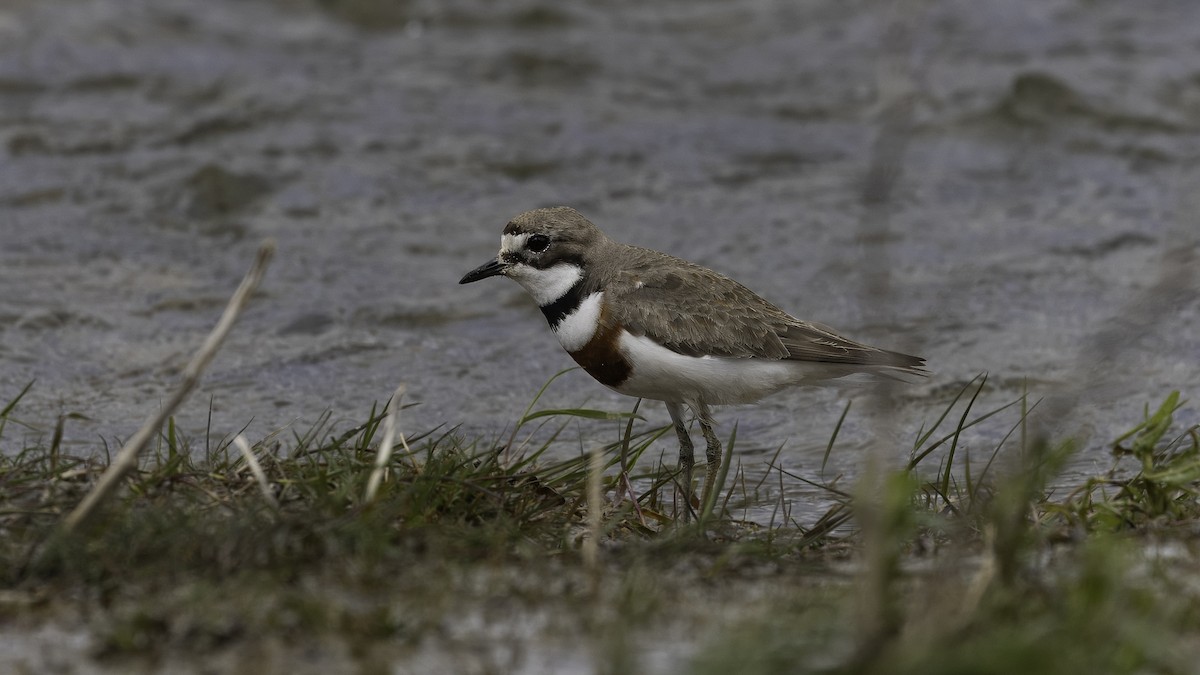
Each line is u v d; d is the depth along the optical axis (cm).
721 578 711
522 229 984
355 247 1553
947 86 2017
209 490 797
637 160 1792
